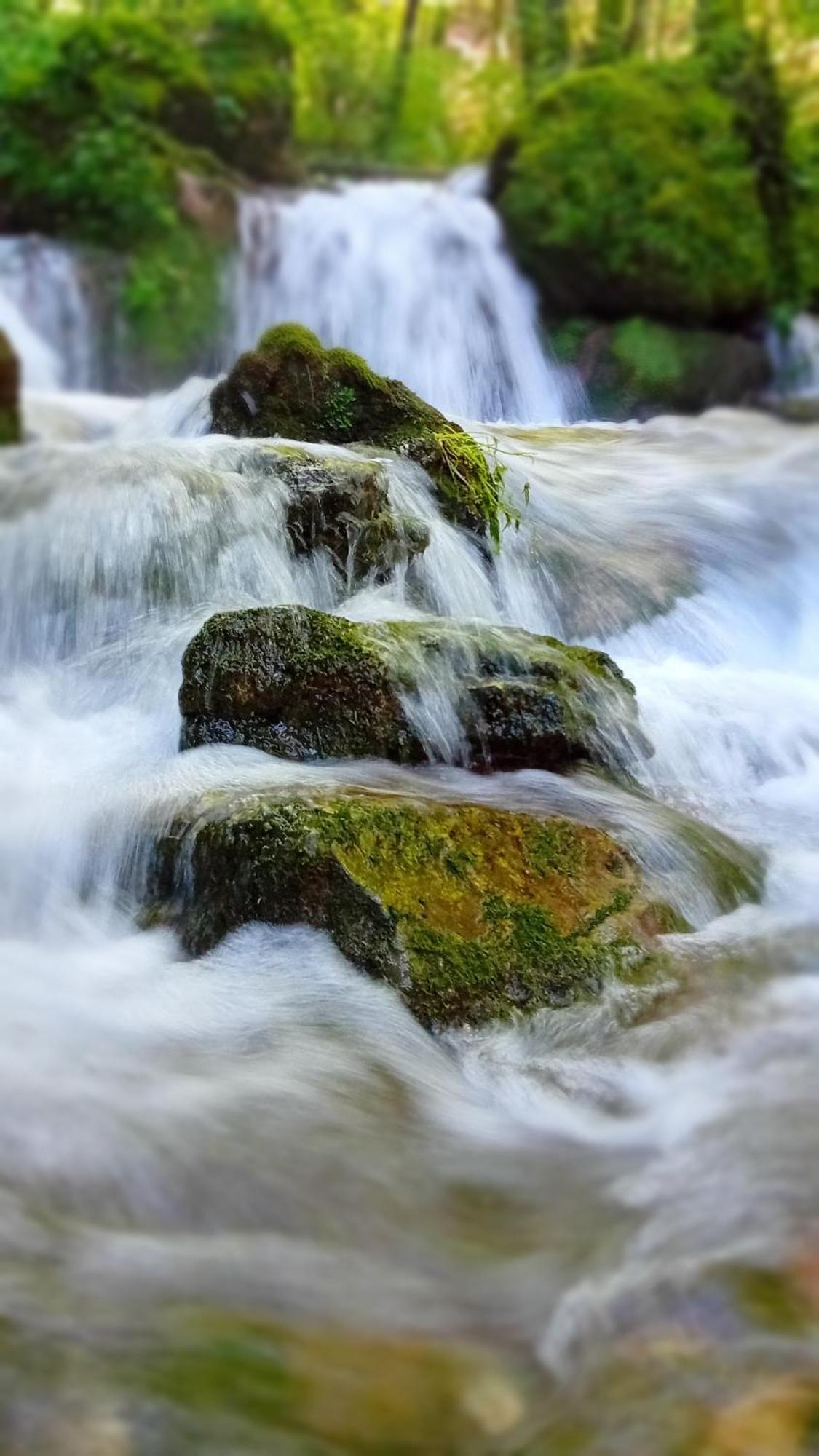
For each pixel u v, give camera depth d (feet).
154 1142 9.71
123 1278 7.95
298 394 24.97
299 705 16.35
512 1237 8.87
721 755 19.38
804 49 60.95
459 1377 7.13
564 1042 12.25
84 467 22.20
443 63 70.28
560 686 17.12
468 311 51.06
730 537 28.32
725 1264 7.91
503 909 13.17
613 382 51.06
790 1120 10.23
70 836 14.88
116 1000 12.25
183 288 48.01
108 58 50.57
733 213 53.62
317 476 21.35
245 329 49.24
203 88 51.83
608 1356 7.16
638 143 53.01
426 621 17.97
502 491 25.58
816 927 14.52
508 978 12.68
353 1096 10.92
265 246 50.14
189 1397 6.75
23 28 50.42
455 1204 9.36
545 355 52.11
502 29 71.26
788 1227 8.41
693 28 63.21
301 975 12.61
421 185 56.03
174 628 19.93
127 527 21.02
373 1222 9.04
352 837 13.12
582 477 30.89
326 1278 8.19
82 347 46.91
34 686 19.90
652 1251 8.32
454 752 16.29
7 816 15.30
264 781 15.02
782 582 27.55
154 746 17.63
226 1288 7.94
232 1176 9.45
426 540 22.24
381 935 12.55
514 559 24.71
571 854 14.06
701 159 54.29
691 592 26.05
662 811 16.20
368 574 21.38
